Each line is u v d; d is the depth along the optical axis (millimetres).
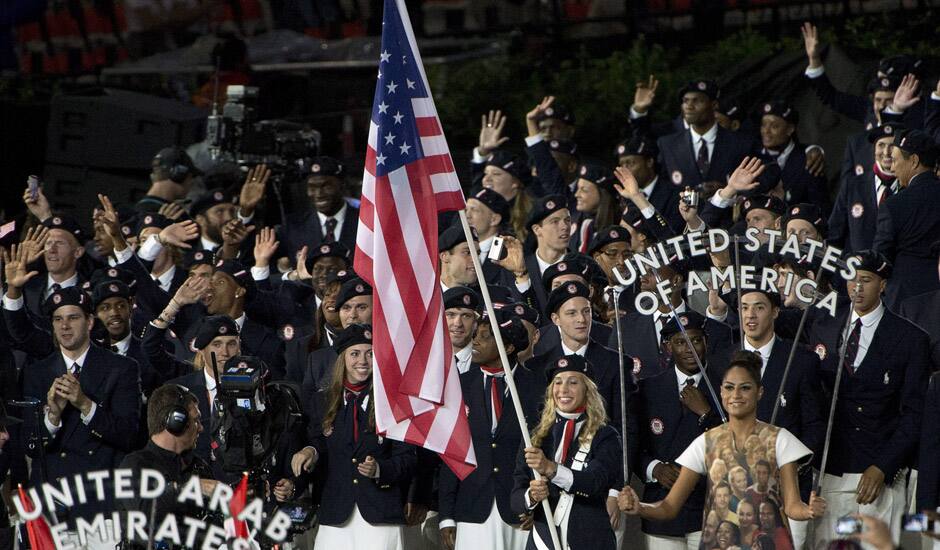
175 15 71875
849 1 59438
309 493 34500
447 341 30719
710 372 33750
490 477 33688
